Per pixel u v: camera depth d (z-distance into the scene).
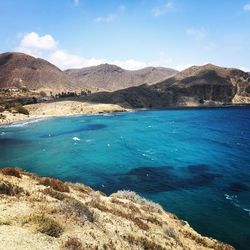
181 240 22.50
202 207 36.06
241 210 34.88
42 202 17.28
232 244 27.36
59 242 12.75
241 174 50.41
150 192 42.09
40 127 123.75
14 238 11.97
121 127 120.12
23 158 66.00
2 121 141.75
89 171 54.09
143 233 19.11
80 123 136.62
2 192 17.61
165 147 77.19
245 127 117.88
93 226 15.86
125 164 59.12
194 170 53.78
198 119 151.38
